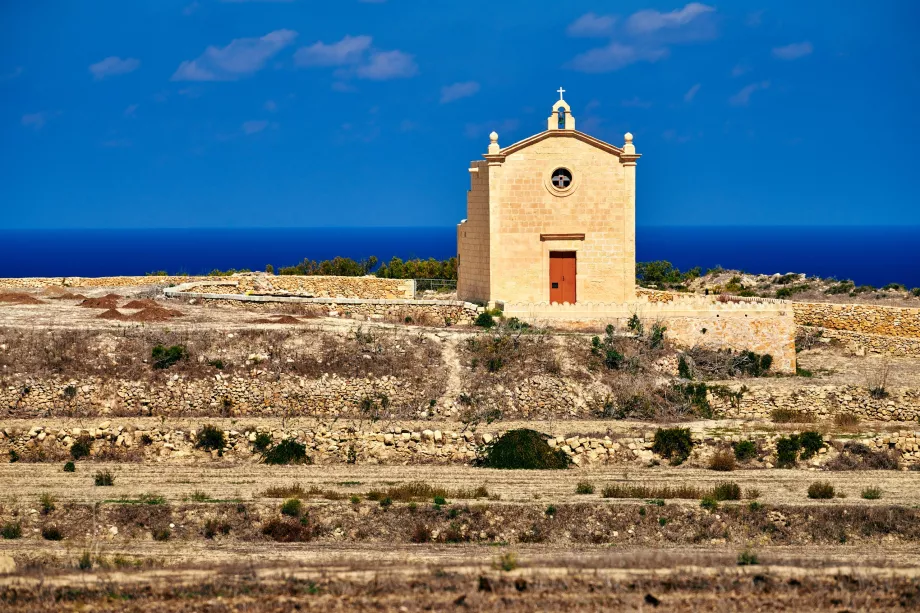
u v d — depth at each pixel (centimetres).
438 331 9669
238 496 7200
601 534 6900
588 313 9944
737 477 7781
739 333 9925
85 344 8975
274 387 8700
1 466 7788
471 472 7838
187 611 5412
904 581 5728
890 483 7675
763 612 5450
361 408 8650
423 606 5450
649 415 8762
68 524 6844
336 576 5712
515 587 5634
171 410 8531
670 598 5544
